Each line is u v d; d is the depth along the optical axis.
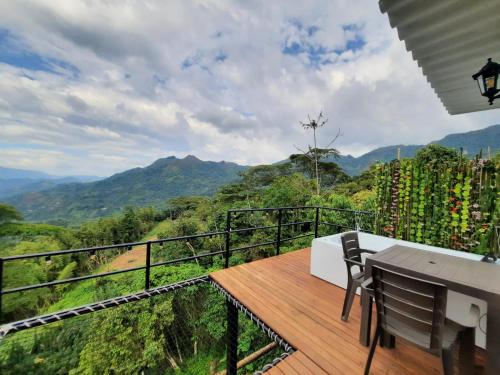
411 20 1.72
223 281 2.85
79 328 6.59
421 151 5.96
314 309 2.25
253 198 14.24
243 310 2.32
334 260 2.76
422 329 1.24
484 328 1.65
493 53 2.06
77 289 12.21
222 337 7.40
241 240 9.27
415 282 1.24
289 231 8.48
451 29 1.78
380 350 1.72
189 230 11.70
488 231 2.78
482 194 2.84
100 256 16.25
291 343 1.79
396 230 3.72
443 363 1.20
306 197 9.95
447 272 1.52
